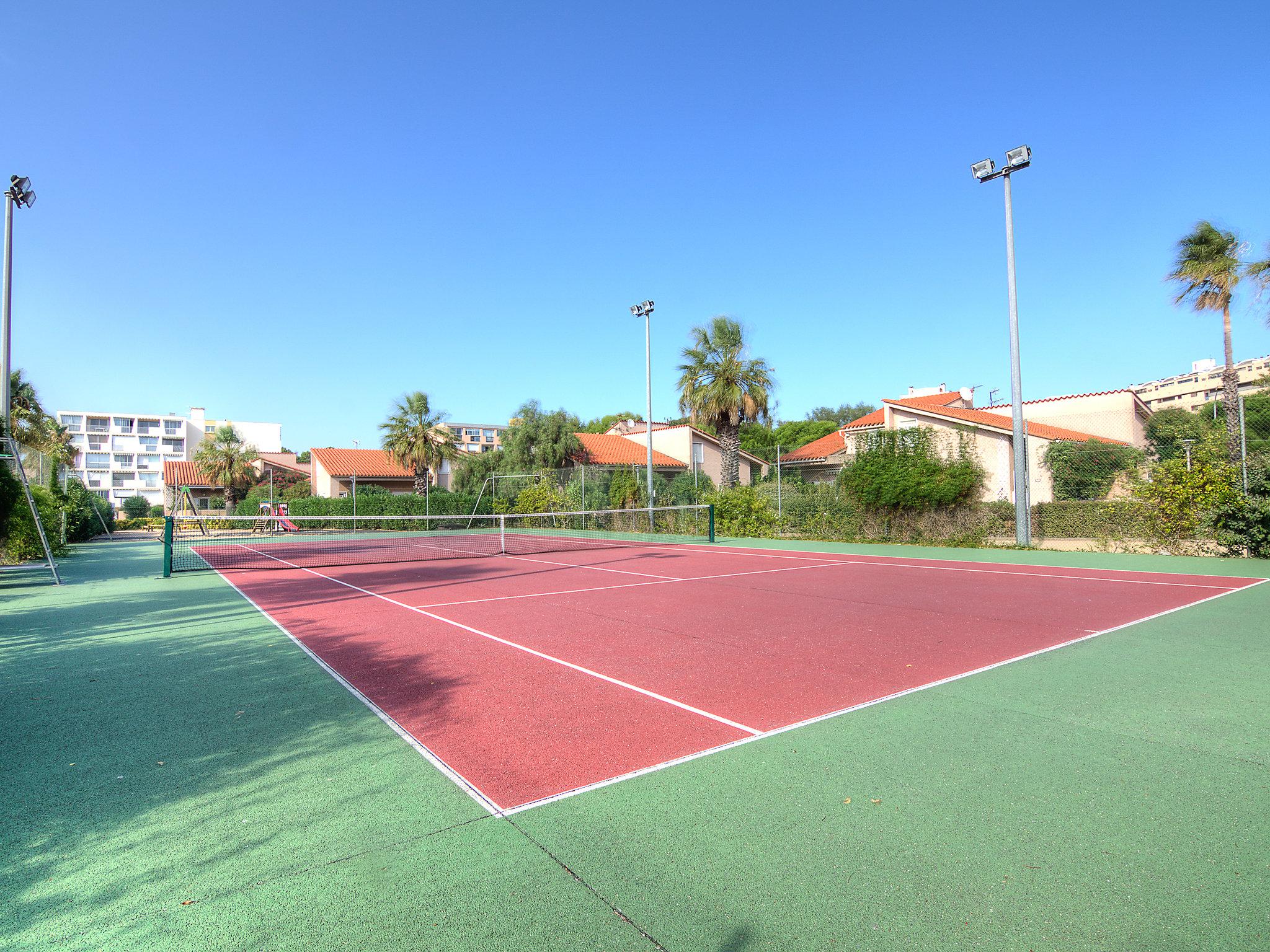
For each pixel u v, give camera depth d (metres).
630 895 2.71
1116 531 15.61
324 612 9.41
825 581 11.93
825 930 2.48
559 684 5.66
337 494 42.81
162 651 7.06
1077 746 4.19
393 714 4.93
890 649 6.74
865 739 4.34
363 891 2.74
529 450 40.19
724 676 5.83
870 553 16.50
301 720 4.83
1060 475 20.52
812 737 4.39
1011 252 16.33
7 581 13.71
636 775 3.83
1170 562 13.38
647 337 25.55
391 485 44.97
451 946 2.40
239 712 5.00
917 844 3.07
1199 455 14.60
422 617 8.86
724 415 28.00
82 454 91.50
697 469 30.52
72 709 5.10
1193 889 2.71
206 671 6.21
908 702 5.09
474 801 3.53
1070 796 3.52
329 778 3.84
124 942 2.44
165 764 4.05
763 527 22.47
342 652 6.91
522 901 2.67
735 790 3.63
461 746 4.31
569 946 2.40
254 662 6.53
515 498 36.06
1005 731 4.46
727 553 17.56
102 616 9.28
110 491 92.31
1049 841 3.08
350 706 5.13
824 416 78.88
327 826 3.28
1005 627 7.73
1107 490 18.02
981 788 3.62
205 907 2.64
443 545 23.06
